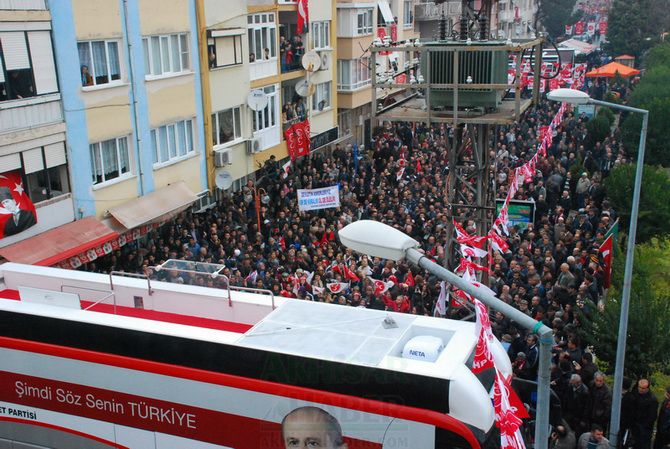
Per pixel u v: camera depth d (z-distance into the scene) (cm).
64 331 922
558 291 1595
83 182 2052
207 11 2527
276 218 2456
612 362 1470
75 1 1970
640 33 7131
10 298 1123
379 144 3475
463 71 1407
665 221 2352
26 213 1864
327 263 1850
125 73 2189
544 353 655
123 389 894
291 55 3197
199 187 2602
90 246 1966
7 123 1819
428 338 833
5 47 1803
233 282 1688
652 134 3419
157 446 888
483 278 1566
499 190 2517
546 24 8600
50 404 949
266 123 3027
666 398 1167
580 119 4028
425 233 2067
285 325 877
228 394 833
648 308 1468
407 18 4625
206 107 2577
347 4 3672
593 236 2141
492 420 746
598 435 1082
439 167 3036
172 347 859
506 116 1400
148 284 1053
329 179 2750
